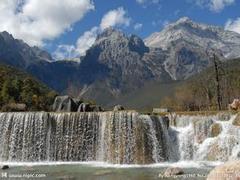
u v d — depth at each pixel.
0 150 66.06
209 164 58.62
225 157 62.16
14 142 65.88
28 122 66.06
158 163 61.34
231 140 62.56
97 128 64.31
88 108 84.00
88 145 64.19
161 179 43.81
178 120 65.88
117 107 83.62
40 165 58.94
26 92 115.81
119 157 62.00
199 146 63.72
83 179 44.88
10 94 112.62
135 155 61.78
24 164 60.50
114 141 62.88
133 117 63.09
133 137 62.53
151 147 62.62
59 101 86.25
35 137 65.50
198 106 120.62
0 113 67.12
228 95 124.12
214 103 121.81
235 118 64.12
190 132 64.56
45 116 65.75
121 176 46.84
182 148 64.19
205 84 137.38
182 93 140.12
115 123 63.31
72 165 58.78
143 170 52.53
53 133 65.25
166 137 64.06
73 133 64.81
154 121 63.66
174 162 61.78
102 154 63.47
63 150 64.62
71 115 65.31
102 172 50.59
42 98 115.06
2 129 66.62
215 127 64.00
